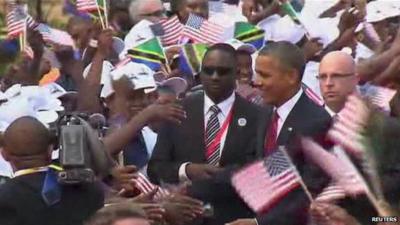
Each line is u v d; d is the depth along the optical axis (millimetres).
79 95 13602
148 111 11891
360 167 9805
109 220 8398
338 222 9820
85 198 10062
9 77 15180
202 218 11438
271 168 10609
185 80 14195
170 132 12016
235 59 12078
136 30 15719
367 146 9758
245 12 17656
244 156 11797
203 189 11555
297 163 10594
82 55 16172
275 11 17141
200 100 12047
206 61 11969
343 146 9922
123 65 13617
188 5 17359
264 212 10625
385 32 16375
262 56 11359
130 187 11109
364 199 9797
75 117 10312
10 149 10203
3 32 16094
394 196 9664
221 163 11812
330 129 10352
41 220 9969
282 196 10516
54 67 15586
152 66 15117
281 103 11297
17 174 10133
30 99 11836
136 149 12305
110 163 10945
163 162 11938
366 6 16438
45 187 9992
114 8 17562
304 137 10547
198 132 11945
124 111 13055
